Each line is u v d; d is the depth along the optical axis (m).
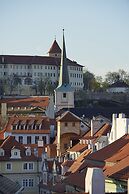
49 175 137.62
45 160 146.25
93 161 92.19
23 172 158.00
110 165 84.31
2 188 72.69
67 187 85.69
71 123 189.00
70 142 176.38
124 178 70.81
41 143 183.00
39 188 143.00
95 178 56.22
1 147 160.62
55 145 182.62
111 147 95.12
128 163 77.19
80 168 93.25
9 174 157.75
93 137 153.38
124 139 97.06
